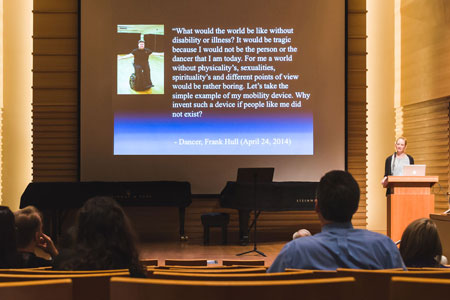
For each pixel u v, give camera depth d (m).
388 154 9.12
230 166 8.48
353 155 8.80
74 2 8.66
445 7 7.65
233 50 8.49
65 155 8.62
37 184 7.42
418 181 5.65
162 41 8.48
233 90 8.49
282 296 0.98
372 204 9.09
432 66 8.02
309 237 1.77
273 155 8.49
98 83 8.46
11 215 2.18
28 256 2.49
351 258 1.71
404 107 8.95
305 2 8.55
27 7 8.84
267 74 8.52
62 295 1.00
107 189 7.49
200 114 8.48
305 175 8.51
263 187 7.33
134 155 8.43
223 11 8.49
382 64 9.13
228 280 1.33
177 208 8.70
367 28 9.14
